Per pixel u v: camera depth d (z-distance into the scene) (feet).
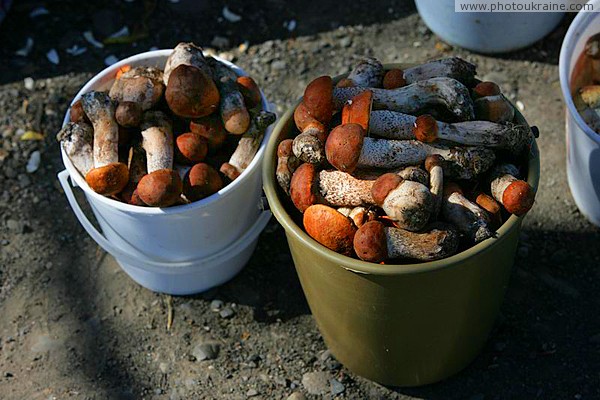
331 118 2.60
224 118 2.80
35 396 3.04
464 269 2.35
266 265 3.35
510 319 3.13
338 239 2.33
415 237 2.29
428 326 2.59
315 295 2.68
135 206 2.71
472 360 3.02
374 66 2.71
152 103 2.84
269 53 4.07
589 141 2.95
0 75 4.01
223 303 3.25
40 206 3.57
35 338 3.19
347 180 2.42
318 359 3.08
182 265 3.00
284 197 2.56
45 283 3.35
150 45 4.13
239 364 3.09
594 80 3.29
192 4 4.22
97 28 4.17
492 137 2.44
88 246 3.46
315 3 4.22
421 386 2.99
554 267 3.26
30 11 4.21
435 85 2.54
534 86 3.86
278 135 2.63
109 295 3.32
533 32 3.86
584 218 3.40
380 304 2.47
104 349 3.16
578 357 3.01
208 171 2.75
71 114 2.92
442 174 2.37
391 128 2.51
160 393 3.04
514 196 2.32
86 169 2.83
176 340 3.17
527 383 2.97
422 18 4.09
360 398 2.98
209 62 2.98
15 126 3.82
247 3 4.21
